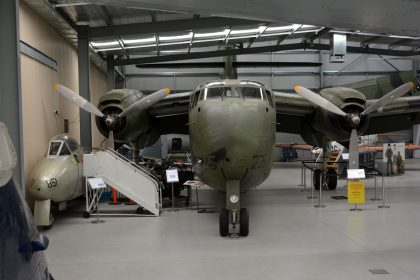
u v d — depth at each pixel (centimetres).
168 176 1019
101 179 930
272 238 725
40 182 814
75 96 1067
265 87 857
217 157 716
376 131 1433
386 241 693
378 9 304
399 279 509
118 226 851
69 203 1152
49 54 1214
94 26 1381
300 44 1983
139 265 582
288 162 2823
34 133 1052
